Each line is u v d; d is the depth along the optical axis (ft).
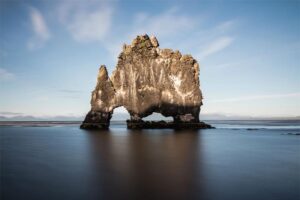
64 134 196.13
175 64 238.48
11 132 231.30
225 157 84.43
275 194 46.26
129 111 243.40
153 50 241.55
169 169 65.46
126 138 149.48
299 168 67.62
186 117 236.84
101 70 249.55
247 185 51.57
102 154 90.27
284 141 140.77
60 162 75.82
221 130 240.73
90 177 57.82
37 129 289.94
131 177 57.77
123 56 247.50
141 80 239.50
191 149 103.19
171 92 236.22
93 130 234.38
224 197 44.73
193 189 48.91
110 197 44.93
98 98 247.50
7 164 73.36
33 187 50.65
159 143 123.24
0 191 48.42
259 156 87.30
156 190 48.29
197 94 238.89
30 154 92.12
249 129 271.28
